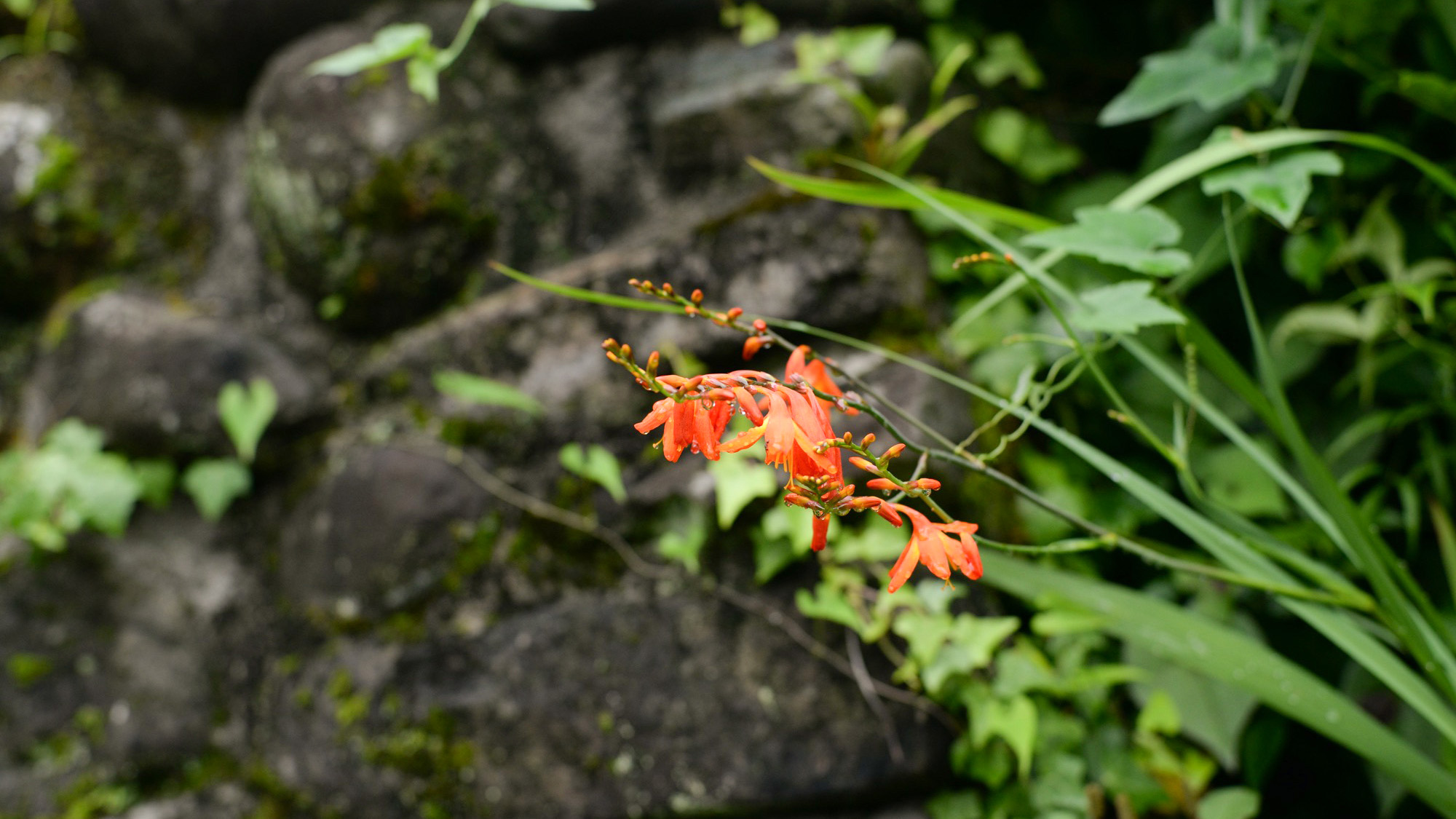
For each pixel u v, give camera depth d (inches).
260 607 43.5
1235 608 40.6
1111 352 42.9
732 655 39.9
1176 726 38.4
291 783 41.7
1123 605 37.1
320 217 43.9
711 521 40.5
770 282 41.4
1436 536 40.2
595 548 41.1
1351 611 36.1
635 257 42.0
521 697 40.2
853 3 45.4
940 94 45.1
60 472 43.1
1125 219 34.1
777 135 43.1
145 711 43.1
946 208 34.3
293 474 44.1
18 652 43.1
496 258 44.4
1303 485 41.2
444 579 41.3
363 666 41.1
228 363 43.6
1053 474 41.8
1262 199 34.2
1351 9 39.4
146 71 47.9
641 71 45.8
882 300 41.3
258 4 46.1
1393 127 40.6
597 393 41.9
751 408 28.2
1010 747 38.9
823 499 28.9
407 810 40.3
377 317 44.6
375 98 43.6
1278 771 41.5
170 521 44.1
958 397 41.1
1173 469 42.1
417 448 42.3
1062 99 47.7
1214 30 38.4
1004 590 39.4
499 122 44.9
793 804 39.2
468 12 46.1
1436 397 39.8
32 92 46.6
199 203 47.8
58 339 45.8
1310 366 41.3
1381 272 40.9
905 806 39.5
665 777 39.5
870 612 39.6
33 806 42.2
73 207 46.1
